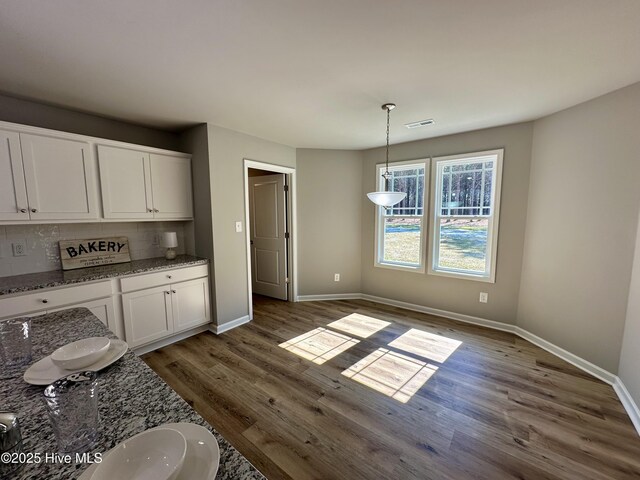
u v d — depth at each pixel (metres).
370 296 4.48
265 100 2.44
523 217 3.13
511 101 2.47
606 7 1.33
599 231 2.38
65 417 0.70
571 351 2.65
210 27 1.48
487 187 3.37
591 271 2.46
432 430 1.85
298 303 4.39
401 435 1.81
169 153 3.10
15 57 1.75
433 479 1.52
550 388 2.27
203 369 2.56
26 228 2.48
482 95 2.35
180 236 3.54
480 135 3.30
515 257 3.22
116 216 2.72
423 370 2.54
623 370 2.18
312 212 4.38
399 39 1.60
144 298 2.76
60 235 2.66
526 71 1.96
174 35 1.55
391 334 3.27
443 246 3.73
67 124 2.66
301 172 4.28
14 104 2.39
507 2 1.30
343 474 1.55
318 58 1.79
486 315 3.47
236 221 3.44
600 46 1.66
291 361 2.69
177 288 3.01
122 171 2.74
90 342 1.17
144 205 2.92
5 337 1.06
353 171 4.36
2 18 1.38
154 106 2.58
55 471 0.64
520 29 1.51
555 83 2.13
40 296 2.16
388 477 1.53
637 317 2.04
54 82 2.10
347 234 4.47
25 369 1.04
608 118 2.29
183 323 3.08
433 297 3.86
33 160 2.24
